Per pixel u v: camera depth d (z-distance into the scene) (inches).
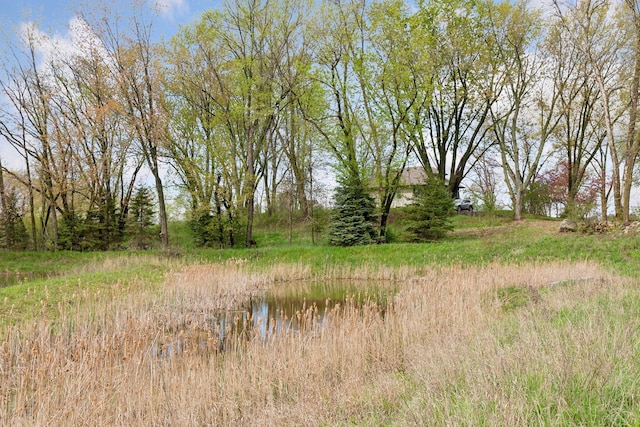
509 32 1079.0
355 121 987.9
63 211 1091.3
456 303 396.8
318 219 1171.3
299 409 221.8
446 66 1178.6
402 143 1008.9
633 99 830.5
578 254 684.1
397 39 986.7
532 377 185.8
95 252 995.3
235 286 629.0
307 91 1040.8
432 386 204.4
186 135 1125.1
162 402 246.5
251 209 1104.2
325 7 1002.1
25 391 245.4
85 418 219.9
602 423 145.2
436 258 799.7
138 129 1003.9
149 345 359.9
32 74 1063.0
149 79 997.2
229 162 1122.0
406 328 340.5
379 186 1018.7
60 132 1019.3
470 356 235.3
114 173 1153.4
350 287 682.8
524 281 508.1
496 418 152.6
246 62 1043.9
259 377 273.4
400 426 172.2
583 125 1228.5
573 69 1126.4
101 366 278.8
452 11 1138.0
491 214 1272.1
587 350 196.2
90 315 400.5
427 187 991.0
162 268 764.0
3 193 1085.1
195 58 1078.4
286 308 542.3
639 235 698.2
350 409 214.4
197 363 297.1
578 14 879.1
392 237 1026.7
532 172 1159.0
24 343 338.0
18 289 529.3
